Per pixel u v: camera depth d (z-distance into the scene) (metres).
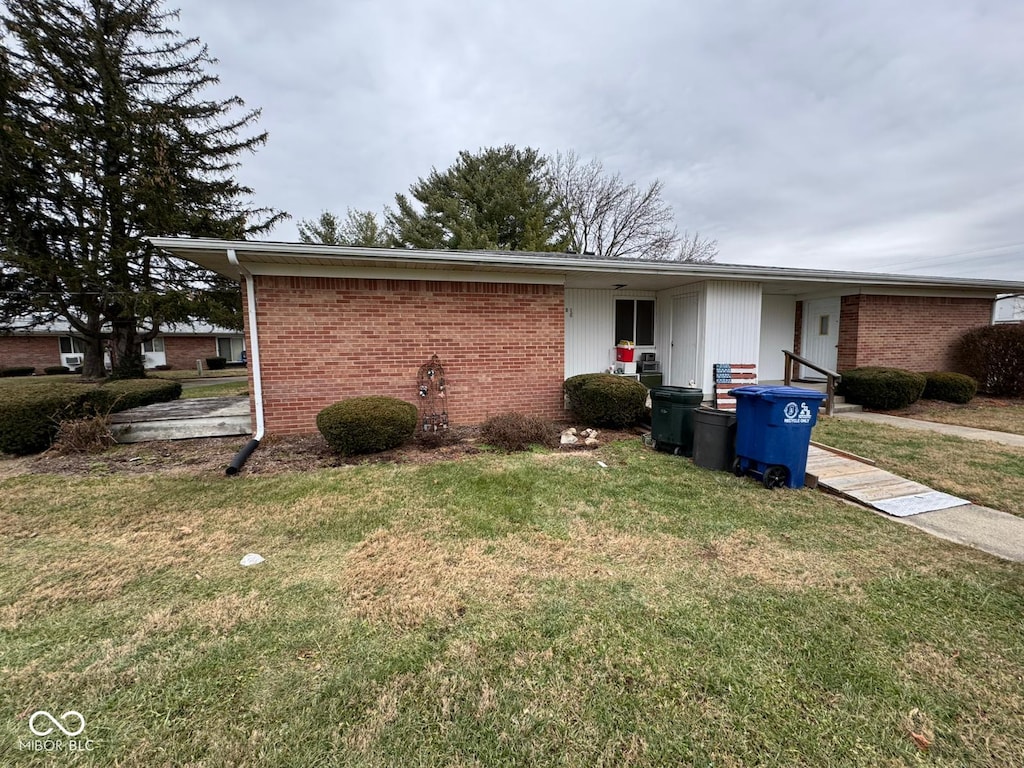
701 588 2.68
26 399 5.80
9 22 11.16
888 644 2.17
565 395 7.73
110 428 6.10
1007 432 6.98
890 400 8.55
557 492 4.35
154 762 1.55
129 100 12.84
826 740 1.63
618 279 8.12
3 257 10.75
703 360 8.37
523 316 7.38
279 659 2.06
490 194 20.17
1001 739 1.64
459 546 3.24
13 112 11.39
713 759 1.56
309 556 3.11
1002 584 2.71
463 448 5.97
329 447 5.89
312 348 6.39
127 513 3.87
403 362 6.77
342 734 1.66
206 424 6.50
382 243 22.12
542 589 2.66
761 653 2.10
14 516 3.81
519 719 1.72
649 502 4.11
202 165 14.25
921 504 4.02
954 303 10.55
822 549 3.20
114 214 12.61
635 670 1.99
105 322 14.01
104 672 1.98
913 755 1.57
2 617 2.39
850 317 9.98
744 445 4.75
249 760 1.55
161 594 2.63
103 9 12.80
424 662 2.04
